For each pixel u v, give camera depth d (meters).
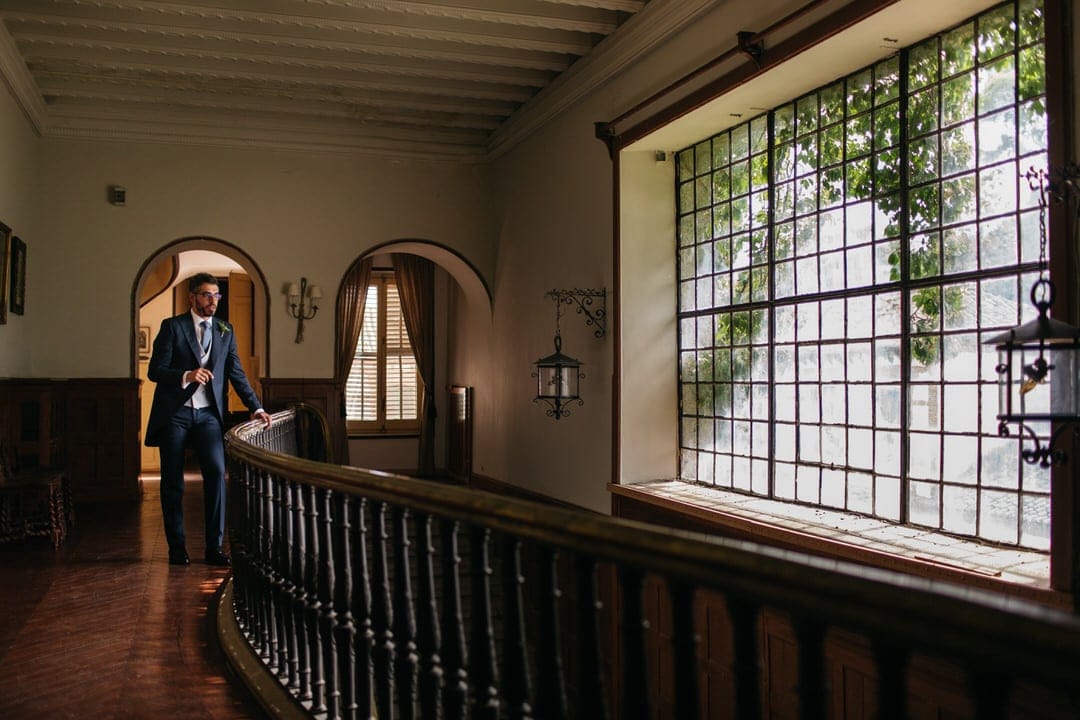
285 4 7.94
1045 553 4.62
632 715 1.68
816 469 6.38
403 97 10.62
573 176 9.28
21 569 6.15
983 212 5.02
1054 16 4.09
